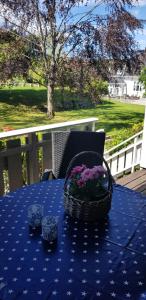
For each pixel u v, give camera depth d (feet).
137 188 12.24
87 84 40.40
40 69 41.86
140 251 4.44
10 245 4.47
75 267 4.05
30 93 64.59
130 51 38.22
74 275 3.90
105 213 5.17
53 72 41.11
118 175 14.07
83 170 5.14
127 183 12.77
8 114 48.01
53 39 39.06
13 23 37.45
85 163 8.34
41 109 53.72
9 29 38.27
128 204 5.92
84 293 3.61
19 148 9.09
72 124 10.71
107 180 5.20
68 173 5.35
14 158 9.08
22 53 39.83
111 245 4.56
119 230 4.96
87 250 4.42
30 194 6.22
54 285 3.73
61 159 8.56
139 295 3.62
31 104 56.70
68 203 5.13
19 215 5.34
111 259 4.24
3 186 9.05
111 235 4.81
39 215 4.91
